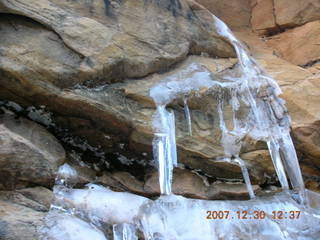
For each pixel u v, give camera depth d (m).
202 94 4.50
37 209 3.20
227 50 5.30
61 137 4.04
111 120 3.95
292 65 5.62
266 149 4.47
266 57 5.83
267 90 4.88
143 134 4.06
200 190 4.19
